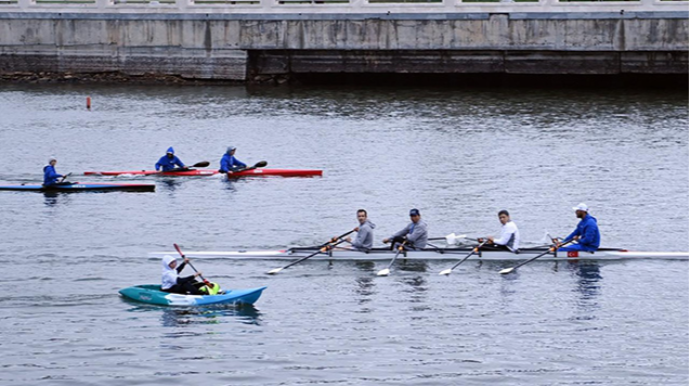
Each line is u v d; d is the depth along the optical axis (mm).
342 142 181625
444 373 82188
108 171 159375
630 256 111875
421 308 96500
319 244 118188
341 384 80062
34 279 104188
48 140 183750
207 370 82188
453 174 156125
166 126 197625
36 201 139625
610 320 93688
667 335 90125
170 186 149750
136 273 106562
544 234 123000
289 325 91875
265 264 110250
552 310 96250
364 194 143750
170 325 91562
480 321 93312
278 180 153750
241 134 189625
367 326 91812
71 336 88688
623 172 157000
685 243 118750
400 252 111250
